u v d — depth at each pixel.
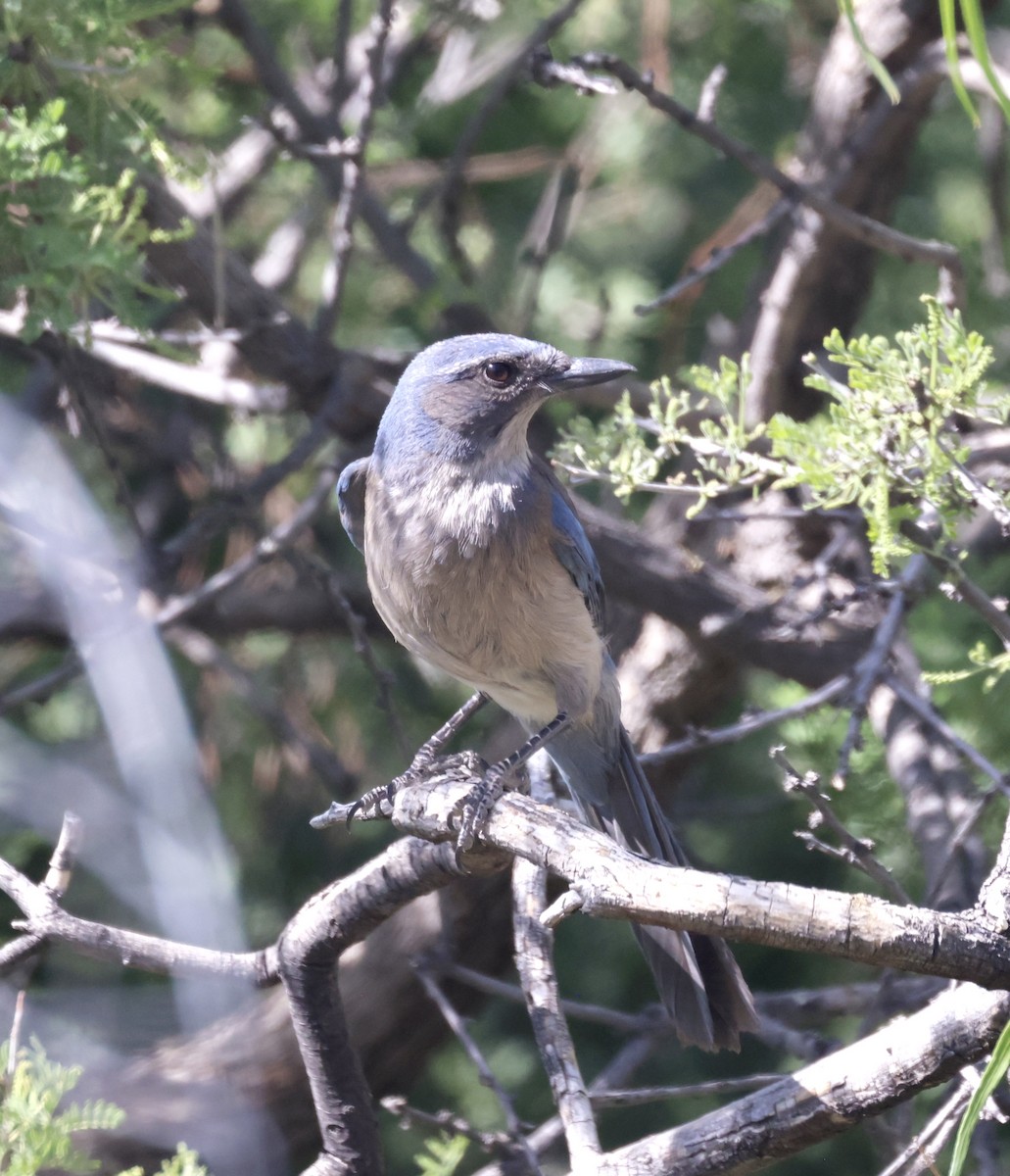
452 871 6.65
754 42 14.12
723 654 11.59
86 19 7.77
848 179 12.13
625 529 11.23
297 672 13.55
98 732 12.05
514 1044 12.82
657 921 5.08
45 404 12.77
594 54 9.35
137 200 7.62
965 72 10.91
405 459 8.38
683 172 14.27
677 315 12.88
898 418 6.41
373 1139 7.32
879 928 4.88
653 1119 12.27
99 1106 6.07
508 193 14.70
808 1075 5.68
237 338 10.09
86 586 10.73
